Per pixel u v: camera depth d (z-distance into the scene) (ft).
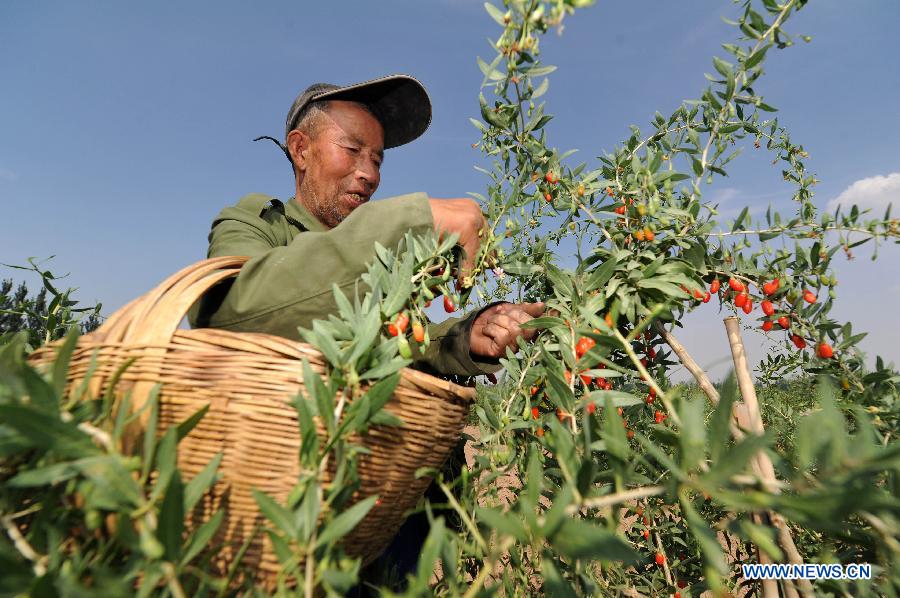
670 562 5.55
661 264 3.99
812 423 1.51
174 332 2.63
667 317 3.86
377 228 3.71
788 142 6.58
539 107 4.69
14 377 1.85
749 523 1.53
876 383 4.12
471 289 4.76
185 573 2.17
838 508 1.24
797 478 1.55
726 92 4.58
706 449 1.60
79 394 2.06
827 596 2.96
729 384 1.48
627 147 5.08
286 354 2.62
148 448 1.88
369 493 2.78
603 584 4.77
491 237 4.85
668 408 2.07
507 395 4.09
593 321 2.84
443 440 3.22
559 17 2.93
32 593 1.54
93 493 1.83
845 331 4.17
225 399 2.45
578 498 1.73
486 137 5.43
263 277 3.59
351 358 2.45
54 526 2.02
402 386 2.82
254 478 2.43
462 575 3.44
